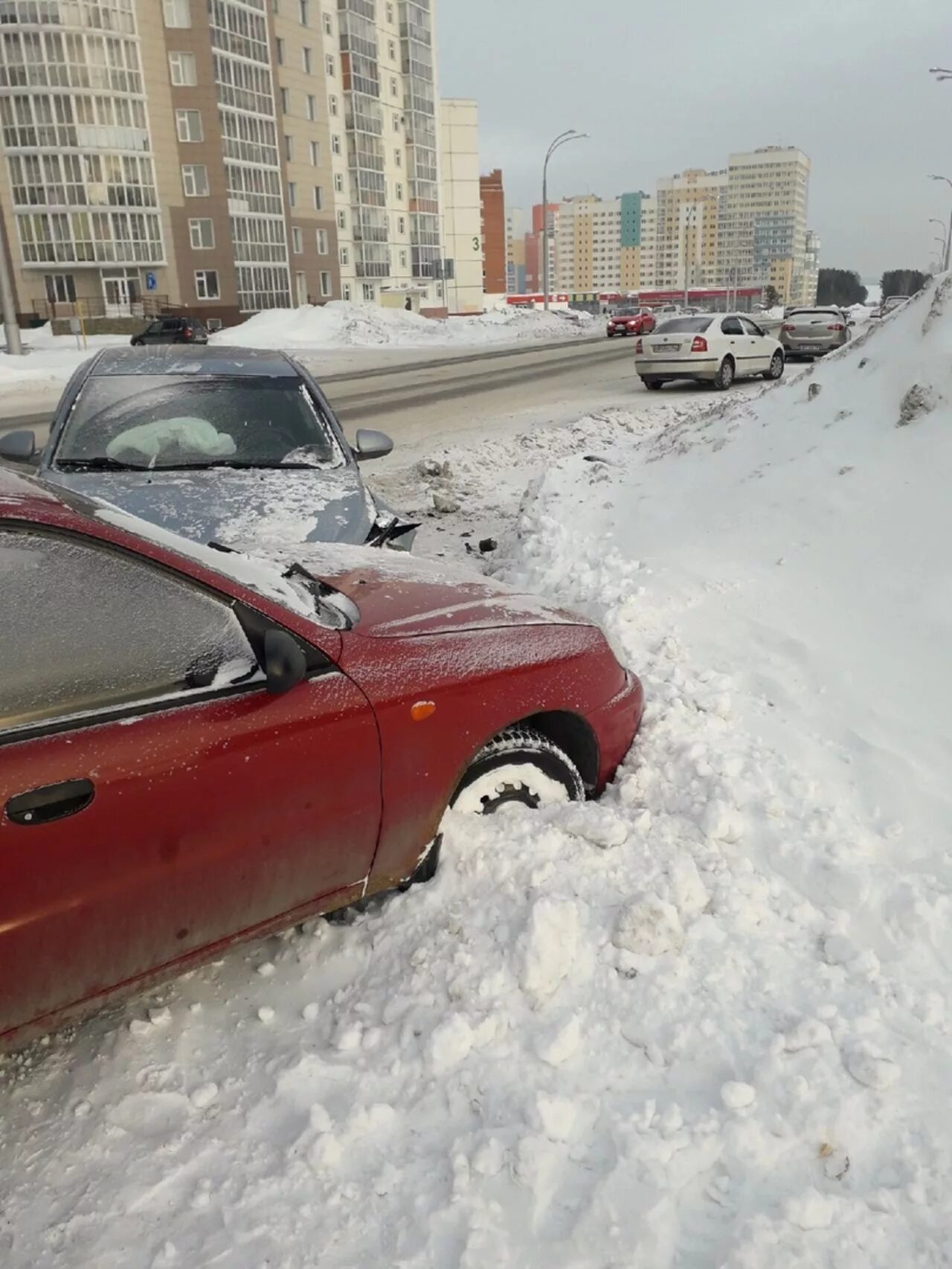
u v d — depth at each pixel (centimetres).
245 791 240
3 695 216
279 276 6600
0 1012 212
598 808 330
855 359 743
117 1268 205
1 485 241
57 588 227
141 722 228
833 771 382
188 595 248
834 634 485
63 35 5381
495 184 12062
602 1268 203
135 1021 268
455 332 4888
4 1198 221
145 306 5922
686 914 296
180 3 5628
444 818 312
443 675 288
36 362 3192
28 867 208
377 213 7706
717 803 335
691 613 528
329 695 260
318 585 330
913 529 534
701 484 712
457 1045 249
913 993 270
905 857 333
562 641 333
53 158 5547
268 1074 252
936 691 427
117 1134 237
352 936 294
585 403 1831
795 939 294
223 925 248
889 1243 206
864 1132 231
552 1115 228
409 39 7869
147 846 225
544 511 769
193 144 5869
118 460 529
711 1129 228
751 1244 204
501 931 281
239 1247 208
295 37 6575
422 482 1110
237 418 566
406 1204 216
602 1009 264
